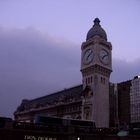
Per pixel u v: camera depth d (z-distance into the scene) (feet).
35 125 219.20
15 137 206.18
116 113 453.17
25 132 210.38
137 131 265.54
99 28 458.91
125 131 262.26
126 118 440.86
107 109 424.05
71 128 233.76
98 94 417.08
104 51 443.73
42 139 216.74
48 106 520.01
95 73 426.51
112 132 253.85
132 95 443.73
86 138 233.76
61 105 482.28
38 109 549.95
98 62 428.97
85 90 431.02
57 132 224.53
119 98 461.37
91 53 439.22
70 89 516.32
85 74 442.09
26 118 590.14
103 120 412.57
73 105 460.96
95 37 439.63
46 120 262.67
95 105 410.72
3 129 203.00
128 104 445.37
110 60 449.89
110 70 444.55
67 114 467.52
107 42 451.94
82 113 427.74
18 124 211.00
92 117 408.87
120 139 246.88
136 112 429.79
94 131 241.14
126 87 458.09
